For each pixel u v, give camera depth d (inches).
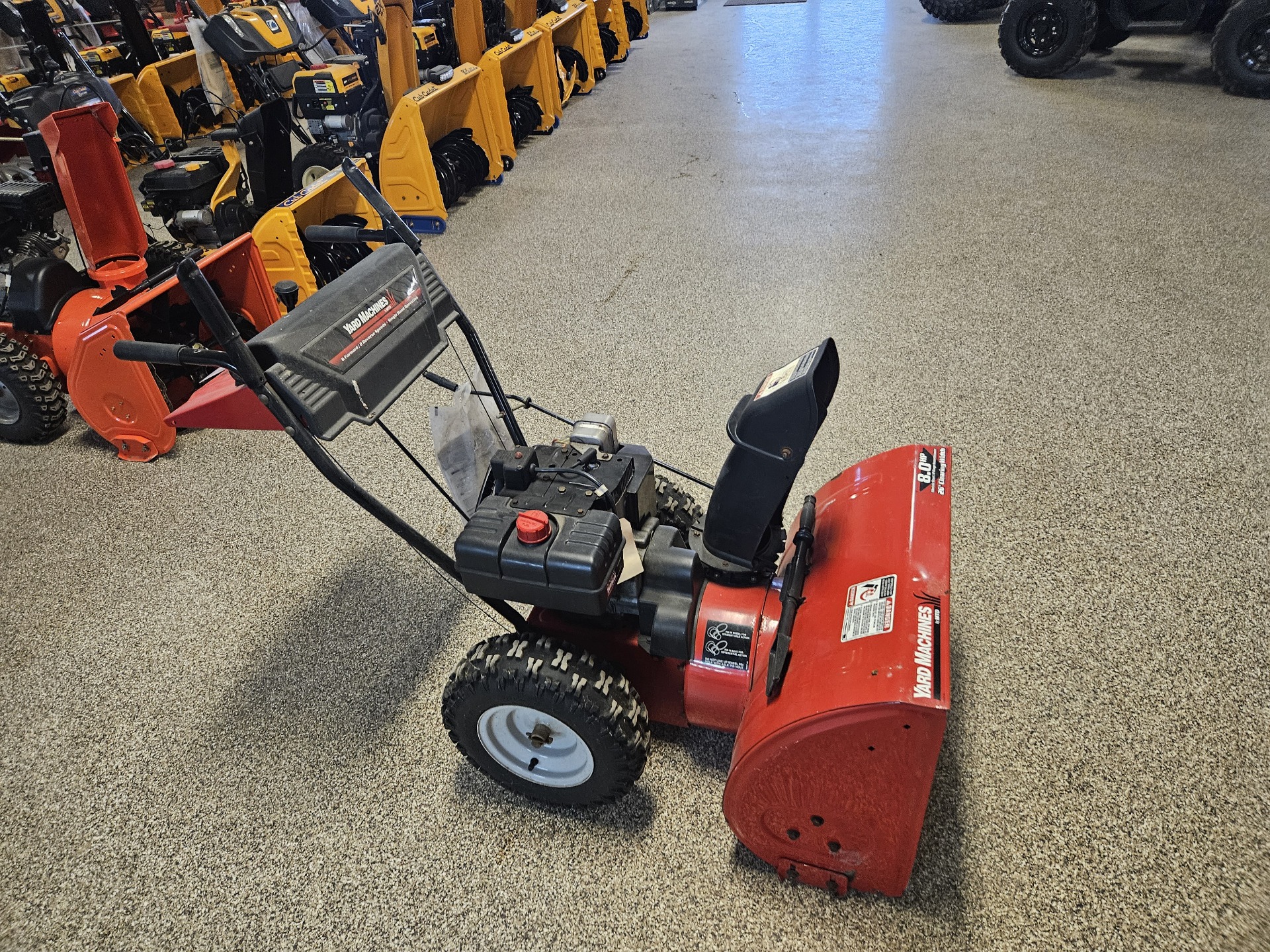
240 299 155.7
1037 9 306.8
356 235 81.1
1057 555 105.7
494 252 211.8
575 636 77.0
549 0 323.0
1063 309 162.4
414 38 228.1
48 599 113.5
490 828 81.0
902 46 398.0
